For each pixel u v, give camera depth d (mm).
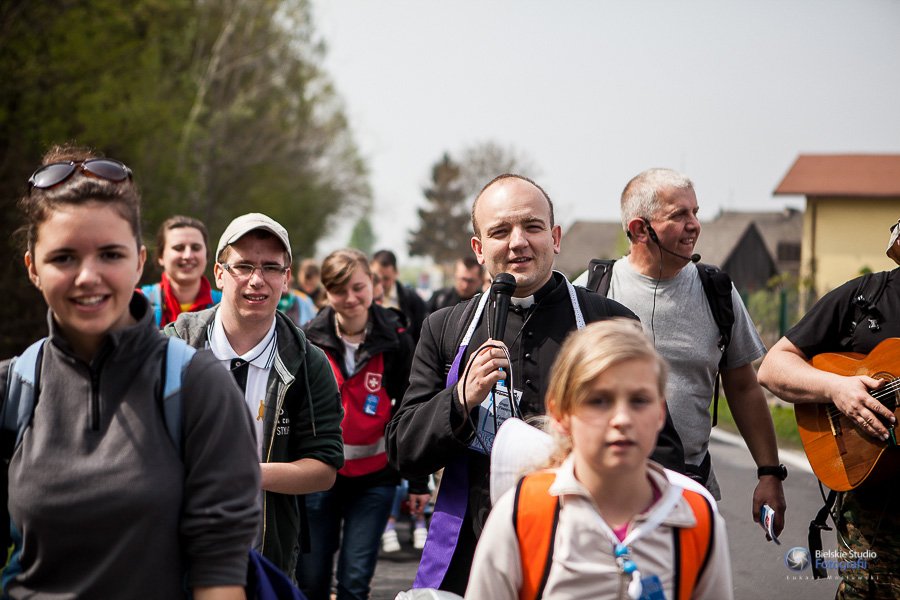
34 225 2070
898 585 3637
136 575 2010
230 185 33719
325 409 3549
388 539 6789
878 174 33375
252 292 3471
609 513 2205
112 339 2070
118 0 19062
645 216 4199
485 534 2297
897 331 3799
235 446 2115
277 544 3400
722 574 2246
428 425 3100
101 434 2049
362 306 5145
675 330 4176
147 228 20516
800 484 7824
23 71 16891
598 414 2107
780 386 3945
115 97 18922
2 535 2193
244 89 33156
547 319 3287
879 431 3578
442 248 100062
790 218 67000
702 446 4184
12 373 2121
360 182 42531
